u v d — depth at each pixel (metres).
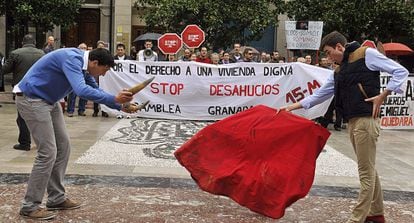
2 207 4.98
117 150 8.09
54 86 4.55
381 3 16.19
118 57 12.15
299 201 5.62
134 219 4.82
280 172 4.72
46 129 4.55
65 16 17.03
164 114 11.77
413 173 7.40
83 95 4.34
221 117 11.69
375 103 4.46
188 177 6.48
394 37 17.58
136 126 10.67
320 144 4.84
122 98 4.39
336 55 4.71
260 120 4.98
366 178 4.64
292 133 4.86
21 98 4.54
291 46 13.25
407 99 12.09
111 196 5.52
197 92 11.64
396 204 5.69
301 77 11.44
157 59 13.24
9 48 19.84
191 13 16.28
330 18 16.22
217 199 5.56
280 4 17.61
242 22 16.70
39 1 16.27
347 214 5.23
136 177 6.40
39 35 18.78
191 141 5.04
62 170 4.92
